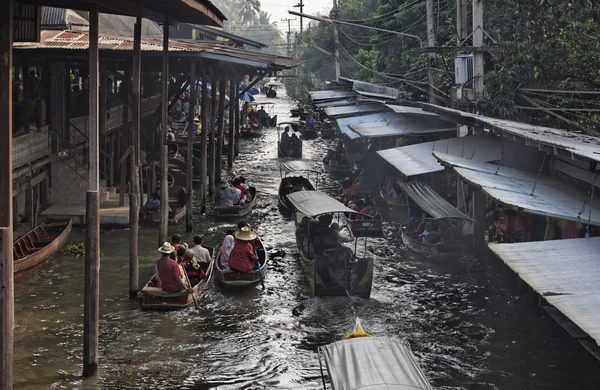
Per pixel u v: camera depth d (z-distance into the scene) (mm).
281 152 41969
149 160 32688
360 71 49750
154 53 23266
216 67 29516
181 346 14242
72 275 18266
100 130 25547
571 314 9516
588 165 17188
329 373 9211
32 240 20094
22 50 20688
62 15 27281
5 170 9023
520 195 15062
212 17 16469
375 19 42125
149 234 22875
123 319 15547
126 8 14570
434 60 27594
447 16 32844
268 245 22484
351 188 27906
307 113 62094
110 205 24172
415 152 23766
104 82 25172
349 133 30531
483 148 21203
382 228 23719
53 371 12844
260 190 31828
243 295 17391
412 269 19625
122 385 12414
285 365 13531
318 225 20031
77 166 24203
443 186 25234
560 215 13570
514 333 14875
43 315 15578
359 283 17000
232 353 14008
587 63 20906
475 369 13117
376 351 9727
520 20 22859
